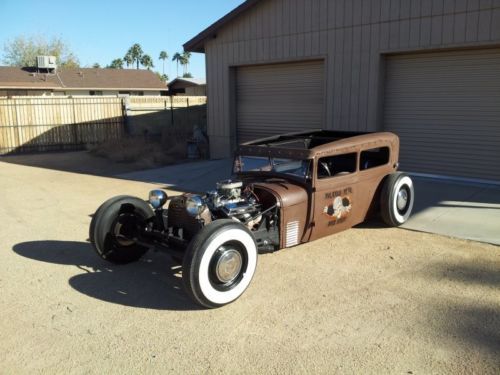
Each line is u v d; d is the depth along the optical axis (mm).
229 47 13633
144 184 10789
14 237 6824
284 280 5012
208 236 4199
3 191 10359
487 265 5289
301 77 12352
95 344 3863
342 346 3719
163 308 4480
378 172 6434
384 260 5516
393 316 4172
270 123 13352
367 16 10461
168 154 15703
